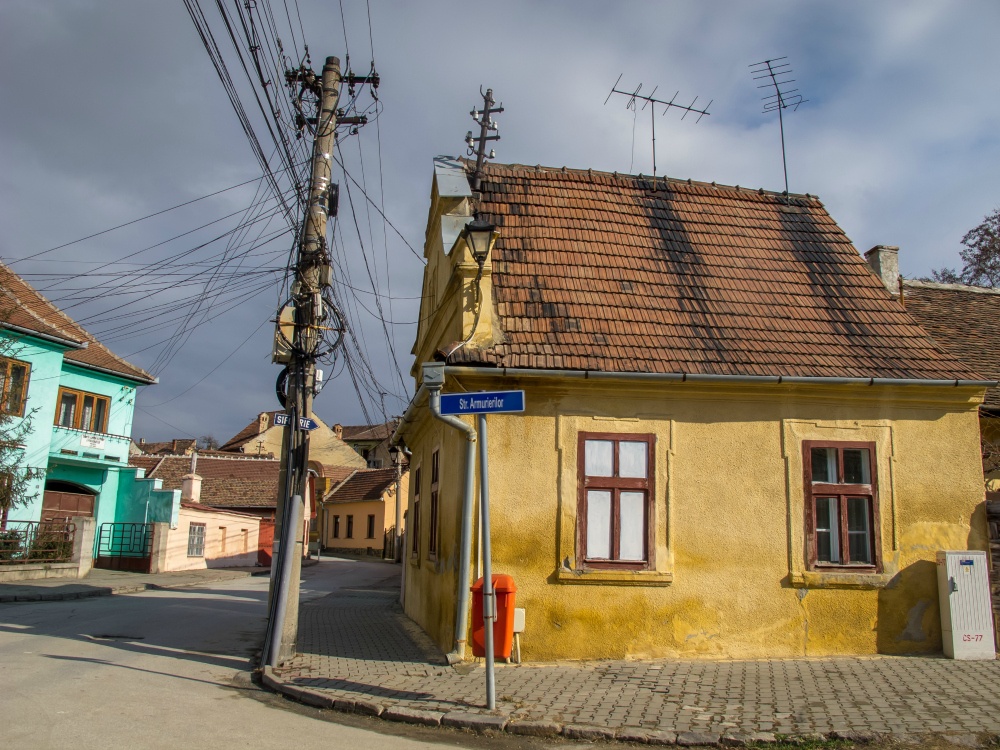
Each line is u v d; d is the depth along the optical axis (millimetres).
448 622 9773
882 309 11609
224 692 7984
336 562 41312
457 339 10367
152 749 5699
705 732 6523
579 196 12609
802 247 12648
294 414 10195
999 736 6453
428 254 15086
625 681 8281
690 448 9922
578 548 9484
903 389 10227
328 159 10977
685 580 9617
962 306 15398
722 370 9961
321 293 10664
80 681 7926
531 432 9680
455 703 7340
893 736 6457
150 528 26531
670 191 13234
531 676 8500
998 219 26750
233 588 22469
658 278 11414
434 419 11594
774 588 9734
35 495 21375
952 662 9289
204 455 47625
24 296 25062
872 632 9781
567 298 10703
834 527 10094
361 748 6074
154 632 12109
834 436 10164
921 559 10016
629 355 9969
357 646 10523
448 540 10156
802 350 10570
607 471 9766
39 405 23750
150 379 29266
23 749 5508
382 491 45969
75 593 17734
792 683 8203
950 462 10289
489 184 12414
